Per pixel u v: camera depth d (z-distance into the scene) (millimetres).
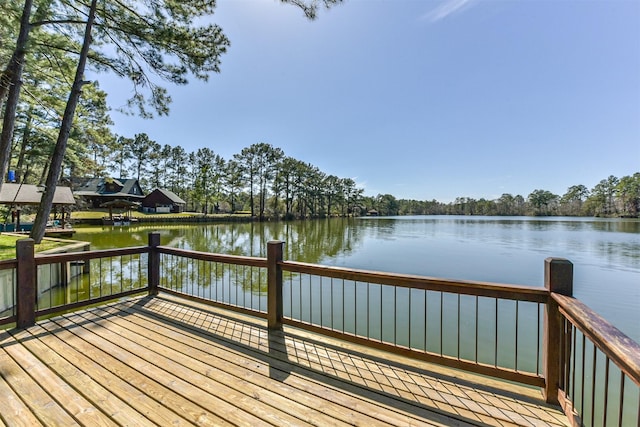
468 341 4961
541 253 14781
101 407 1705
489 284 1943
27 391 1864
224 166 43031
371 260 12898
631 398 3279
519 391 1922
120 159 38844
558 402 1765
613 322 6031
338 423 1598
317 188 51531
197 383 1979
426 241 19750
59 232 14578
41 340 2650
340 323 5645
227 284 8195
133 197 35969
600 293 7977
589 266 11555
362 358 2369
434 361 2127
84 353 2404
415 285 2199
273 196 46531
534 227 33406
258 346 2566
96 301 3527
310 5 4047
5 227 13656
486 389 1947
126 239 16156
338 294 7438
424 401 1813
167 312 3418
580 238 21562
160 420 1598
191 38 6891
